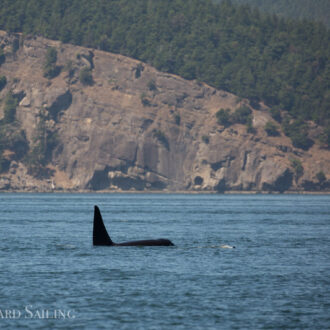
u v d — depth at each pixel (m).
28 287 104.56
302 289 105.12
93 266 128.50
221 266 130.88
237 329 79.44
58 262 134.25
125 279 113.12
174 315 86.06
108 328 79.12
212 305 92.25
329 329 79.94
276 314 87.25
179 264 132.62
